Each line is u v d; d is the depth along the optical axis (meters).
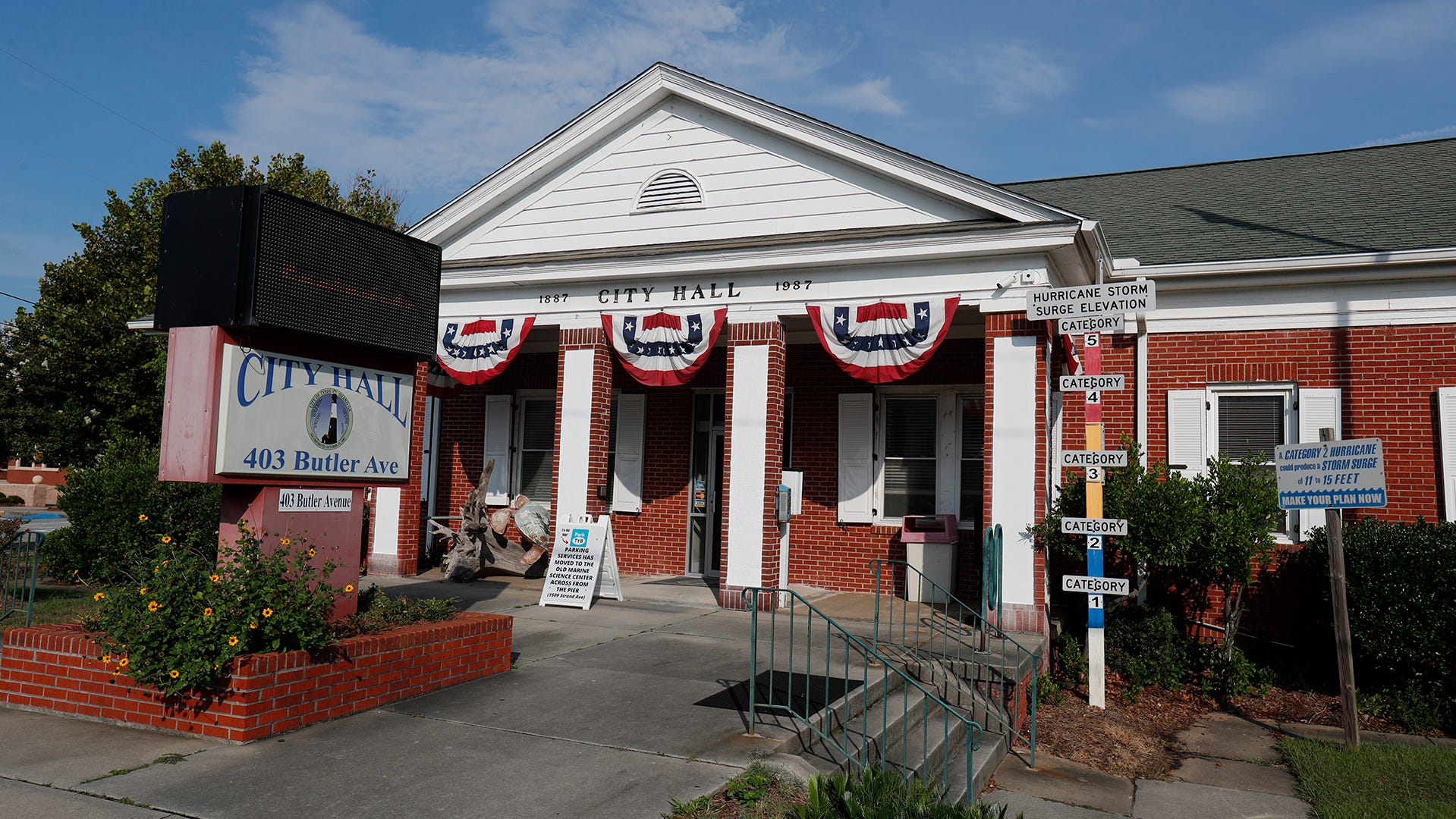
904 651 8.85
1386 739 8.85
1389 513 11.11
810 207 11.76
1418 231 11.66
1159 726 9.15
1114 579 9.12
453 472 15.85
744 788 5.11
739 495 11.34
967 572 12.74
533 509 14.35
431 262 8.14
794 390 13.92
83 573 12.16
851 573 13.31
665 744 5.91
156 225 23.59
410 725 6.30
